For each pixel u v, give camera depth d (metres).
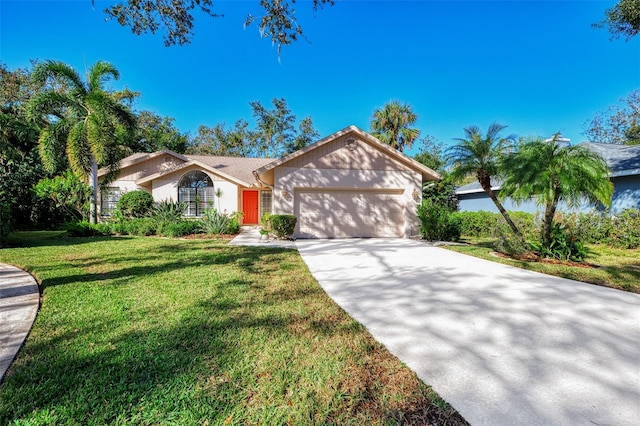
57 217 16.05
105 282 5.18
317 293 4.75
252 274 5.90
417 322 3.60
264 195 19.08
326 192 12.41
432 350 2.90
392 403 2.13
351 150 12.36
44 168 14.85
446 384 2.35
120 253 8.16
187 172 16.72
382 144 12.24
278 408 2.06
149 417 1.94
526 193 7.59
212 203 16.98
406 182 12.62
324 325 3.48
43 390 2.20
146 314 3.70
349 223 12.52
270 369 2.53
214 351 2.81
